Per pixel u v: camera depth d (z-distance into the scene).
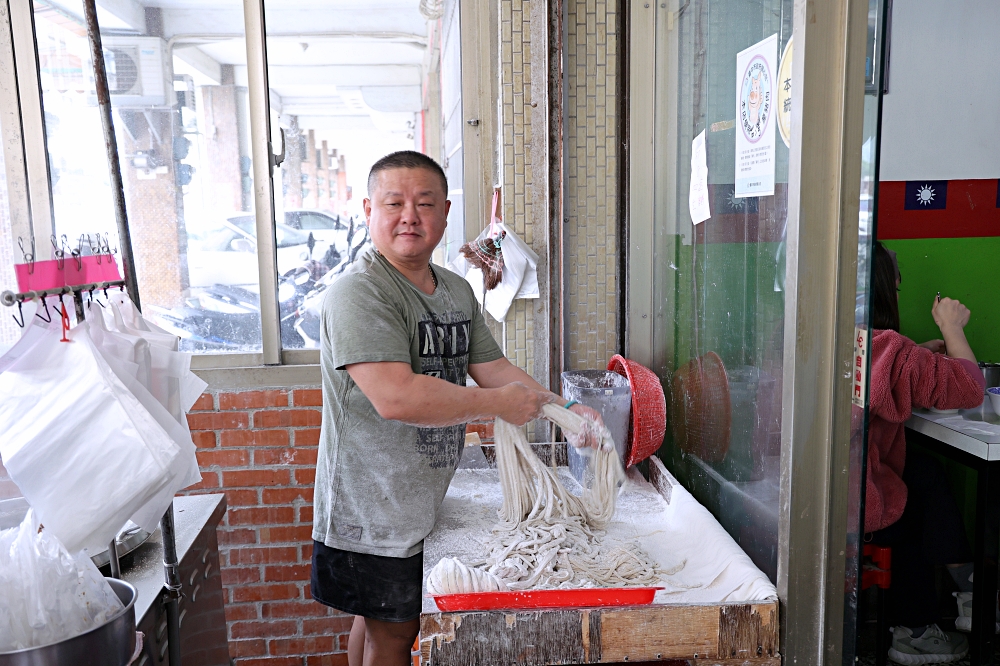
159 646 1.33
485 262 2.35
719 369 1.77
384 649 1.62
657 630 1.30
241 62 2.52
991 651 2.13
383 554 1.54
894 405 2.09
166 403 1.25
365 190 2.70
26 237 2.47
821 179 1.24
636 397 1.95
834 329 1.27
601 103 2.25
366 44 2.62
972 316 2.75
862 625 2.51
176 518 1.68
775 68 1.42
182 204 2.56
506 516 1.73
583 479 1.93
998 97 2.63
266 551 2.66
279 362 2.65
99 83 1.20
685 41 1.94
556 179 2.24
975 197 2.68
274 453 2.62
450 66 2.67
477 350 1.79
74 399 1.08
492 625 1.27
